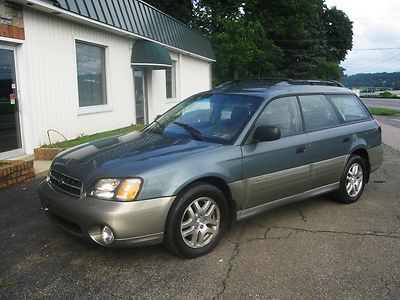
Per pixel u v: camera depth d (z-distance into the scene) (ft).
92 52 37.04
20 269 12.28
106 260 12.92
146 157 12.98
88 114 35.55
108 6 37.42
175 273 12.20
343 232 15.67
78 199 12.23
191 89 68.44
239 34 109.09
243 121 15.07
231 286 11.53
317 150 16.98
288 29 141.08
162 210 12.14
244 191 14.37
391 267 12.82
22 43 26.76
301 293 11.24
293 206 18.80
